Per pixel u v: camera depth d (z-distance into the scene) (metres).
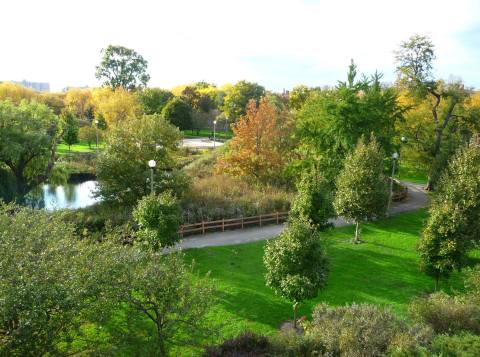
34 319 8.40
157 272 10.69
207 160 41.72
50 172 36.00
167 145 26.42
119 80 84.88
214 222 24.84
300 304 16.28
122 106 56.00
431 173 34.72
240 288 17.42
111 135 25.80
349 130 27.78
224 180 33.38
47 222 13.09
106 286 9.81
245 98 77.00
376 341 9.84
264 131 34.31
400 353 8.96
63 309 8.85
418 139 35.84
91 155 47.88
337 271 19.69
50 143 34.03
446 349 9.21
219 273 18.89
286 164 32.03
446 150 33.03
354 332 10.11
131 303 10.84
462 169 18.25
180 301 11.16
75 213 23.09
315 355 10.14
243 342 11.06
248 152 33.81
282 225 26.73
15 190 32.34
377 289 17.98
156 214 18.27
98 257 10.45
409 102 36.62
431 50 34.25
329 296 17.14
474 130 36.19
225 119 78.25
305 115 30.86
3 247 10.03
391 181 28.44
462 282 18.95
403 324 11.03
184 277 11.43
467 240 16.80
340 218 28.27
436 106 35.59
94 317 9.76
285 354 10.41
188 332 11.61
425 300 13.03
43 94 81.31
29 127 33.03
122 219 22.67
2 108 32.09
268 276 14.90
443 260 16.78
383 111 28.97
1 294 8.29
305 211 20.47
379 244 23.45
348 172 22.91
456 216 16.41
